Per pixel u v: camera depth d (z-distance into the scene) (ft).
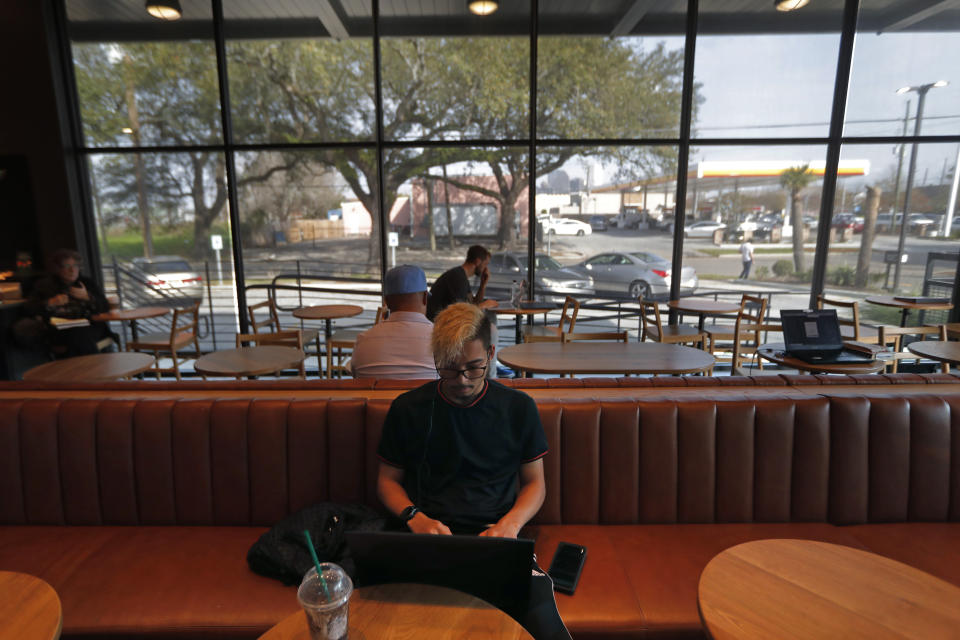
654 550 4.99
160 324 15.02
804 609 3.06
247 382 6.24
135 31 13.47
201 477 5.49
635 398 5.64
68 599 4.31
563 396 5.89
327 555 4.46
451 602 3.09
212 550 5.03
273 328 14.11
